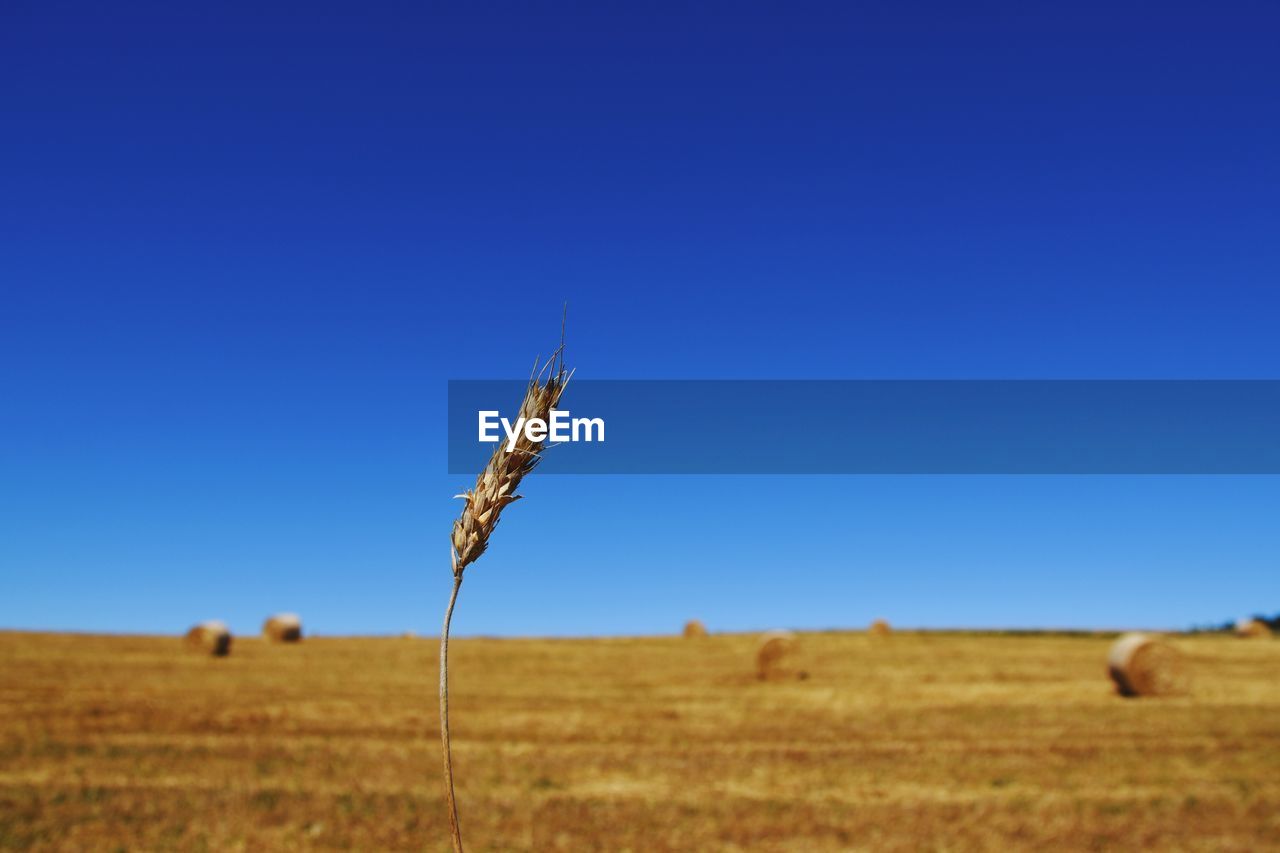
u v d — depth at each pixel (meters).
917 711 19.75
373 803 11.95
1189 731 16.95
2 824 10.87
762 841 10.48
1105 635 47.19
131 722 17.77
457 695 22.52
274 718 18.56
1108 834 10.62
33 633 41.09
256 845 10.27
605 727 17.97
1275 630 50.06
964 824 11.02
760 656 26.56
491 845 10.34
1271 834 10.59
